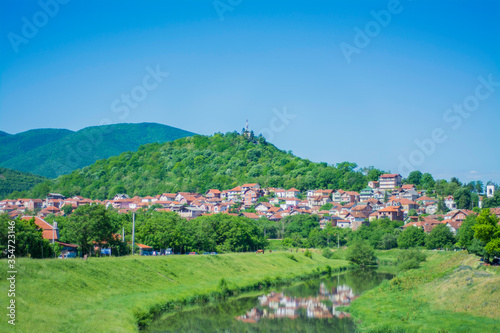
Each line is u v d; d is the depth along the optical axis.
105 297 92.94
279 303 117.12
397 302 104.56
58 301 80.56
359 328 89.56
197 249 175.12
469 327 77.44
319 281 154.12
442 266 147.25
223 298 120.31
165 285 115.25
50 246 117.62
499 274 105.56
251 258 169.00
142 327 86.44
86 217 129.62
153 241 159.00
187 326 92.94
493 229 122.50
